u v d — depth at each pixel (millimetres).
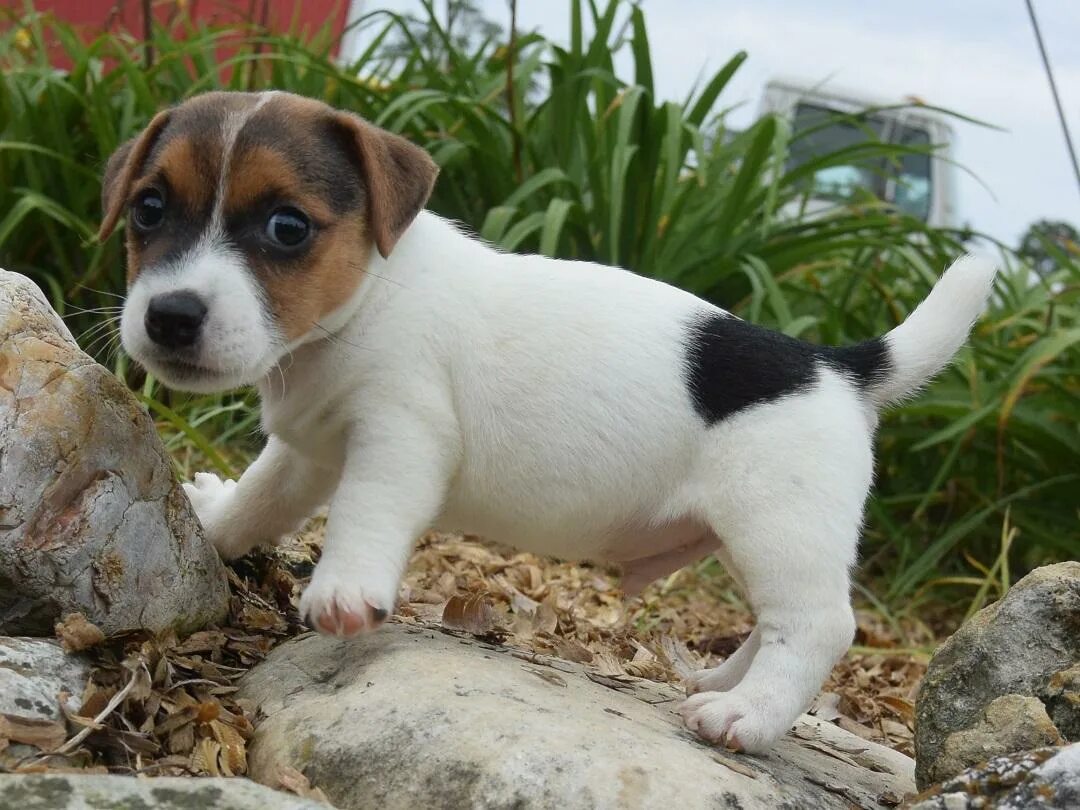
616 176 877
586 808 452
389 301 539
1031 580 527
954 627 999
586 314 557
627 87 965
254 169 512
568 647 645
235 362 500
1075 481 1042
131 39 1075
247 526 607
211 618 562
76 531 502
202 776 470
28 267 951
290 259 516
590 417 548
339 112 542
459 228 697
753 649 587
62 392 508
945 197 2154
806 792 504
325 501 607
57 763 449
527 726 478
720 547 579
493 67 1111
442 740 470
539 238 973
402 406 535
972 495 1091
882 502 1050
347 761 470
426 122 1016
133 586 517
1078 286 1075
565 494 557
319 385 538
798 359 558
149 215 522
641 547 578
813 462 536
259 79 1053
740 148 1063
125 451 520
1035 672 512
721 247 1001
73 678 482
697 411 548
